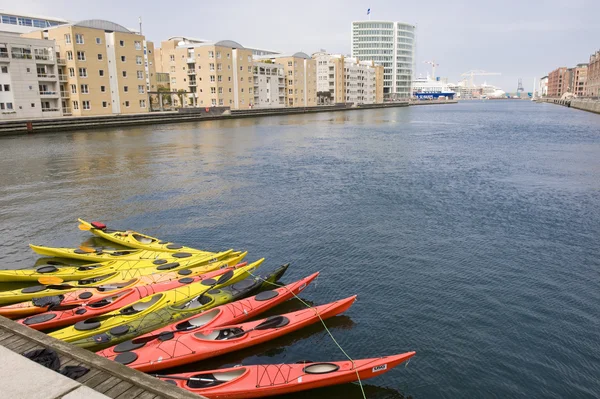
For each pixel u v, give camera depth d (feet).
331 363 33.27
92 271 51.75
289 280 53.98
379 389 35.42
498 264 58.34
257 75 406.00
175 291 44.75
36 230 73.41
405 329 43.62
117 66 277.44
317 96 529.04
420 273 55.72
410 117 393.09
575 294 50.31
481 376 37.17
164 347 35.29
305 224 74.74
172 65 374.02
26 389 19.07
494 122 315.99
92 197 93.30
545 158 142.82
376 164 134.31
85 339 36.47
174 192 97.40
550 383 36.37
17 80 227.81
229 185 104.58
